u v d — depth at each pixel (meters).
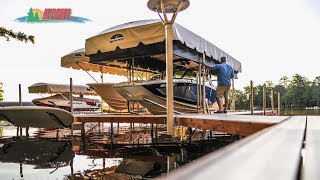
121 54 8.49
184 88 9.22
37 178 4.75
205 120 4.45
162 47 7.75
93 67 12.16
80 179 4.62
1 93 24.86
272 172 0.46
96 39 8.29
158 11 5.43
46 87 17.92
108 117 8.01
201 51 8.84
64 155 7.07
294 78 114.38
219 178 0.40
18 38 12.62
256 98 102.69
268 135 1.10
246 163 0.52
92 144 8.59
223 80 8.88
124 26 8.16
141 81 7.89
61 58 11.44
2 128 15.66
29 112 7.88
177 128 5.35
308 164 0.60
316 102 105.19
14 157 6.81
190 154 7.18
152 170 5.39
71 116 8.26
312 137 1.11
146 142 8.24
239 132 3.54
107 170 5.36
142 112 12.12
